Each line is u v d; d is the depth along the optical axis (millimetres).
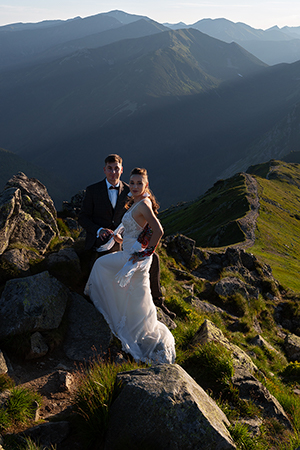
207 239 89375
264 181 142875
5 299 5355
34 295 5477
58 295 5879
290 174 172750
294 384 10500
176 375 4109
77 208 22328
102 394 3973
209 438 3488
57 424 3809
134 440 3607
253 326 15406
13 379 4512
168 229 128000
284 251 74688
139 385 3861
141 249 5406
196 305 13719
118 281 5363
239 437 4250
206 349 6133
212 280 18844
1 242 6250
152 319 5969
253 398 5539
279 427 5121
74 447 3680
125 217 5574
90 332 5766
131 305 5859
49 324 5375
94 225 6906
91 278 6312
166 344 5934
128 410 3746
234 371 5910
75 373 5047
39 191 8844
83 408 4031
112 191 7078
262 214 99000
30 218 7625
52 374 4875
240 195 114938
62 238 8625
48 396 4457
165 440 3543
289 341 15648
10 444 3412
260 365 10406
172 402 3668
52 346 5246
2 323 5055
